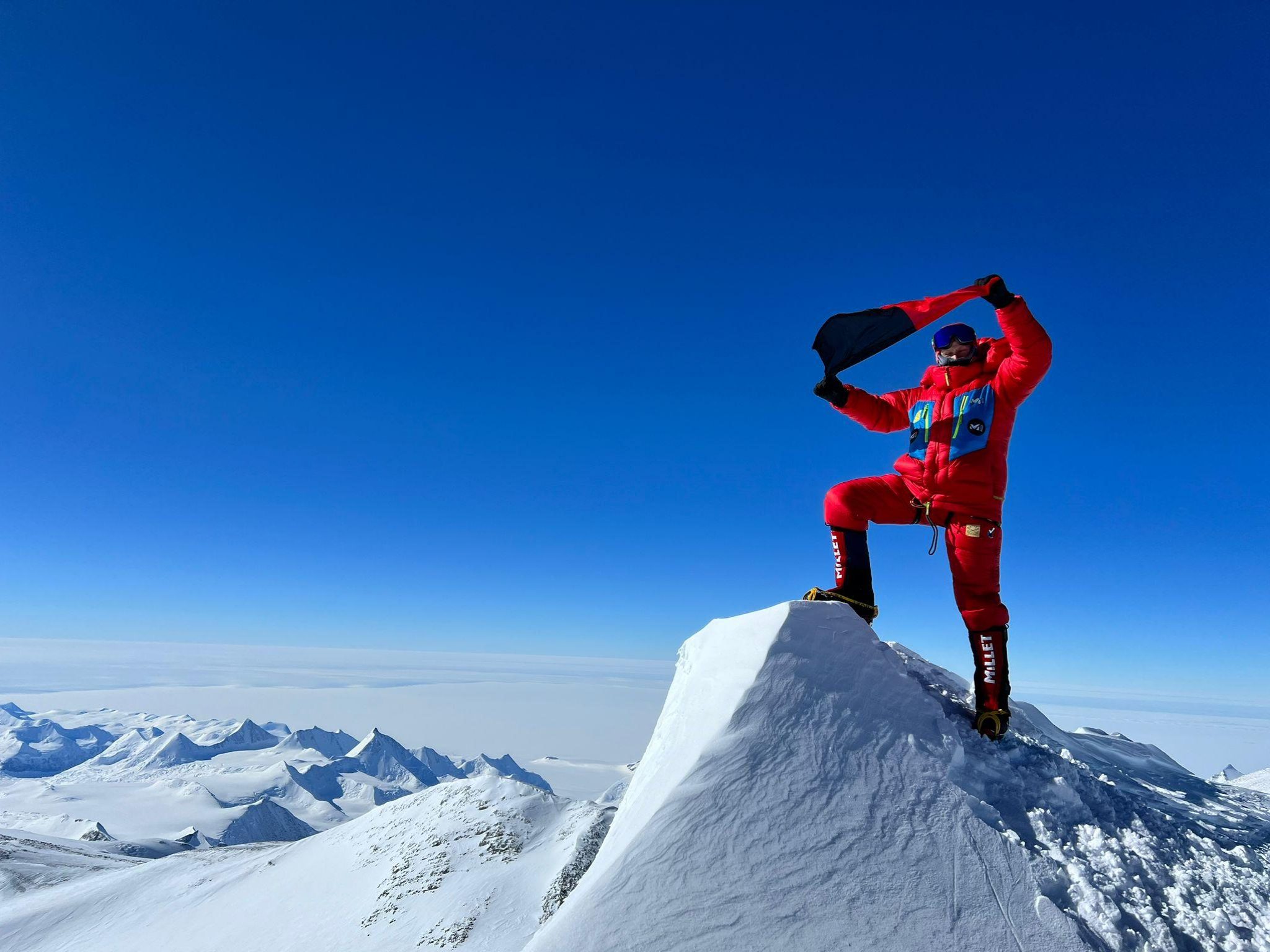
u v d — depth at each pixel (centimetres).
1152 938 335
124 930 4753
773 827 368
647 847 365
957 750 436
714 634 577
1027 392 511
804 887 339
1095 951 318
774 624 491
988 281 487
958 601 522
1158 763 678
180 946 4134
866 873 346
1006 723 485
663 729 584
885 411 600
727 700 460
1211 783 619
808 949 311
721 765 403
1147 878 377
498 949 2750
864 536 567
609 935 325
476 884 3566
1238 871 385
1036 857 369
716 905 333
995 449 515
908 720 447
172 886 5506
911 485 550
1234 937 337
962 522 516
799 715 434
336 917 3753
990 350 540
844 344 584
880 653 489
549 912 2952
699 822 372
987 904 336
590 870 459
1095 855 384
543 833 4350
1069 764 468
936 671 614
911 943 315
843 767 404
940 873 349
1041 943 320
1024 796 425
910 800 388
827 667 464
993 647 496
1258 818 506
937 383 555
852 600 546
